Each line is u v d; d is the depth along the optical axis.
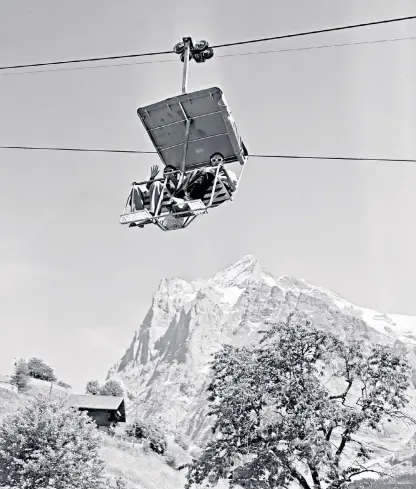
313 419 28.11
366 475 53.25
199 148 10.98
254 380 30.62
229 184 11.16
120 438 98.56
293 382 29.64
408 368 30.59
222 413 30.38
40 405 40.69
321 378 32.16
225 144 10.89
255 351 32.88
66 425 40.16
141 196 11.37
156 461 90.94
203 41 10.80
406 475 38.94
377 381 30.78
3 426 38.81
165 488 73.31
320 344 31.58
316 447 27.48
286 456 28.06
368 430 31.22
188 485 30.42
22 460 36.16
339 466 30.70
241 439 29.25
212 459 30.02
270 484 28.08
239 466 28.97
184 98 10.53
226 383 31.25
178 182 11.18
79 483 37.94
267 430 28.75
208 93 10.39
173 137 10.98
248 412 30.09
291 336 31.38
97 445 41.59
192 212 10.80
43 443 37.91
